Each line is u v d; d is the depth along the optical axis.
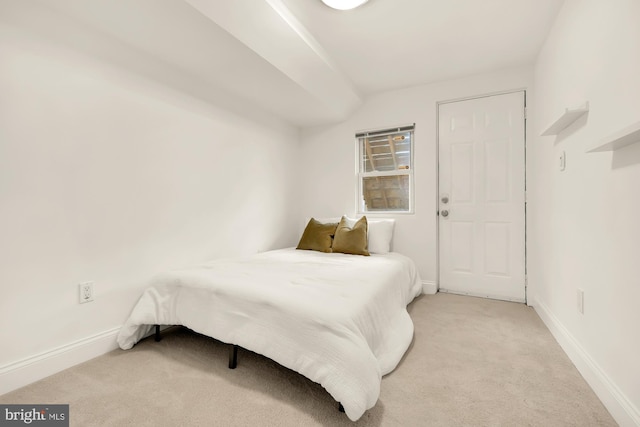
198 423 1.16
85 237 1.64
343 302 1.43
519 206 2.69
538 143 2.43
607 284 1.28
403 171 3.20
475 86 2.82
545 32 2.15
